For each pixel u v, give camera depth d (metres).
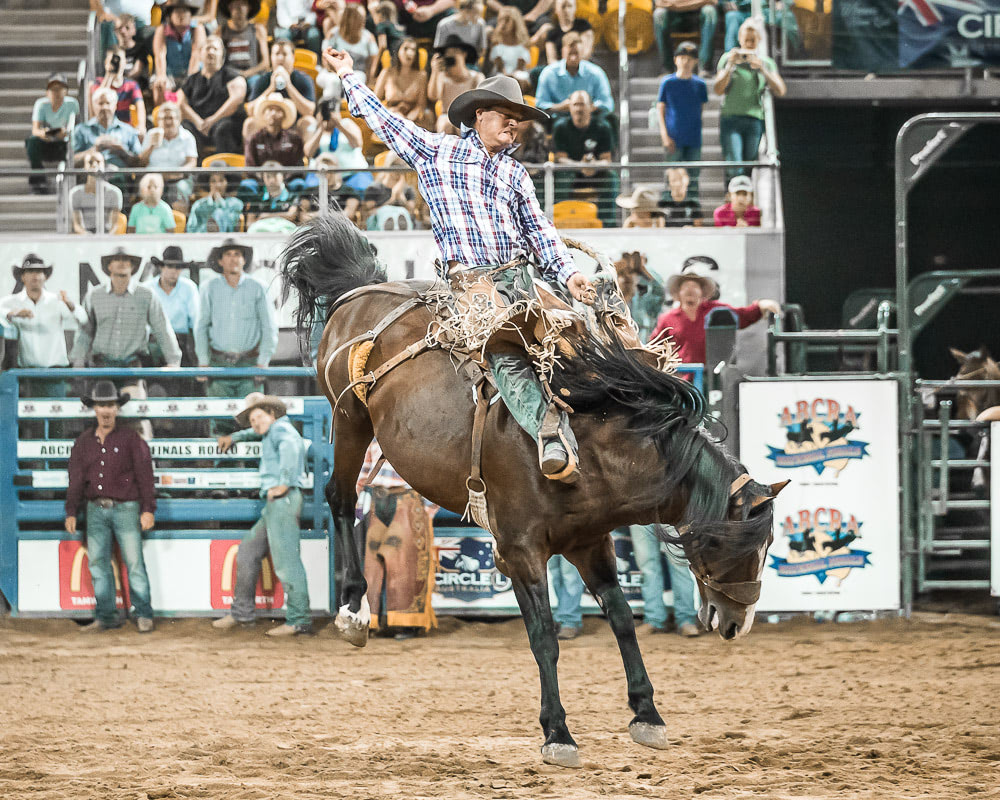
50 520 24.50
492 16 34.94
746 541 11.10
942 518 28.27
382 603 23.25
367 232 27.39
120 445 23.80
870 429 23.25
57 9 39.50
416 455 12.18
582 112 30.69
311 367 15.01
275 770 11.83
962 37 29.17
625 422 11.36
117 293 26.23
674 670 18.70
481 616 25.14
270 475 23.53
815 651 20.42
